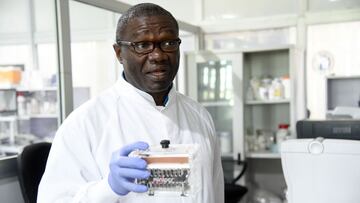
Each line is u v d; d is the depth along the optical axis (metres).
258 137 2.54
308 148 0.94
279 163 2.58
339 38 2.53
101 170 0.86
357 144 0.90
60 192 0.79
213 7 2.82
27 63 3.17
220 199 1.15
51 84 2.77
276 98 2.37
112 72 3.00
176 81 2.49
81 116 0.90
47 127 2.89
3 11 3.24
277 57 2.59
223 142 2.47
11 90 2.78
